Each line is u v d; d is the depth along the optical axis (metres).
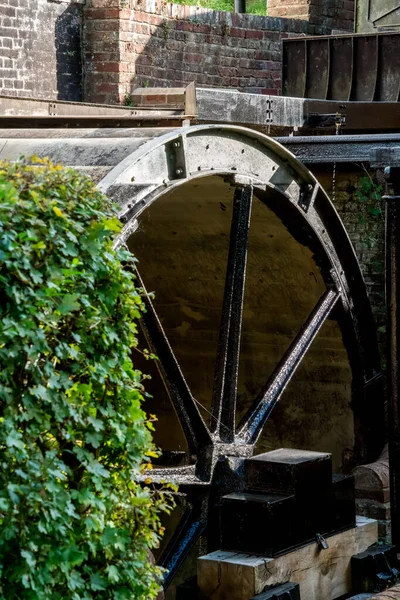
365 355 9.66
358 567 7.45
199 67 14.26
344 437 10.09
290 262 9.59
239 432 7.96
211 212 9.03
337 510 7.37
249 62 14.95
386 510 8.65
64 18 12.90
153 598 5.04
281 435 10.47
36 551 4.27
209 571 6.72
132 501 4.79
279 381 8.48
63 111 9.23
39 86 12.66
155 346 7.22
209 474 7.55
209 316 10.62
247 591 6.59
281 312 10.20
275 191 8.41
